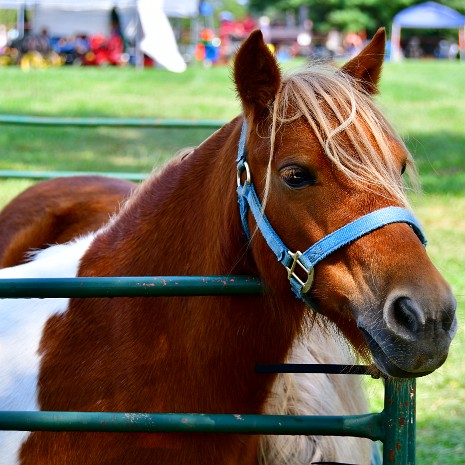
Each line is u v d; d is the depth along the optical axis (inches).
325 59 117.7
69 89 799.7
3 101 706.2
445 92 859.4
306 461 135.6
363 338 107.2
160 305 119.5
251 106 110.1
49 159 493.0
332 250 101.2
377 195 100.7
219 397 118.3
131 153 521.7
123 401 119.1
